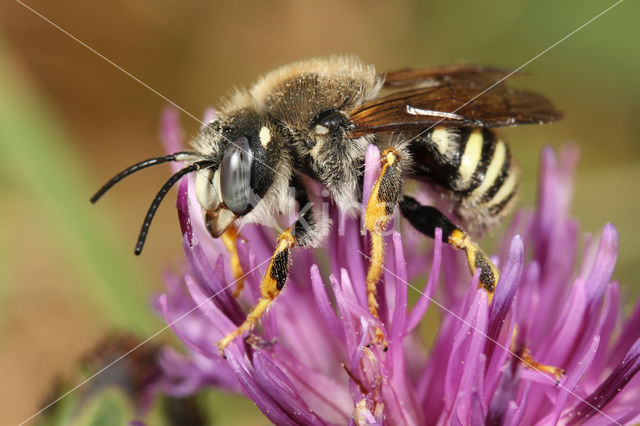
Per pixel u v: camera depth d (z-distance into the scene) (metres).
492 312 0.10
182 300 0.10
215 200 0.10
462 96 0.10
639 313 0.10
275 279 0.10
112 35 0.14
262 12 0.14
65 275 0.13
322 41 0.14
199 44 0.14
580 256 0.11
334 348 0.10
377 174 0.10
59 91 0.14
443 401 0.10
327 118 0.10
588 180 0.13
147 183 0.14
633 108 0.13
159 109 0.14
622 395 0.10
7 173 0.13
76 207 0.12
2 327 0.13
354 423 0.09
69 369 0.10
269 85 0.10
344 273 0.10
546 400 0.10
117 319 0.12
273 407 0.10
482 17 0.13
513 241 0.10
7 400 0.13
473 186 0.10
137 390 0.10
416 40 0.13
